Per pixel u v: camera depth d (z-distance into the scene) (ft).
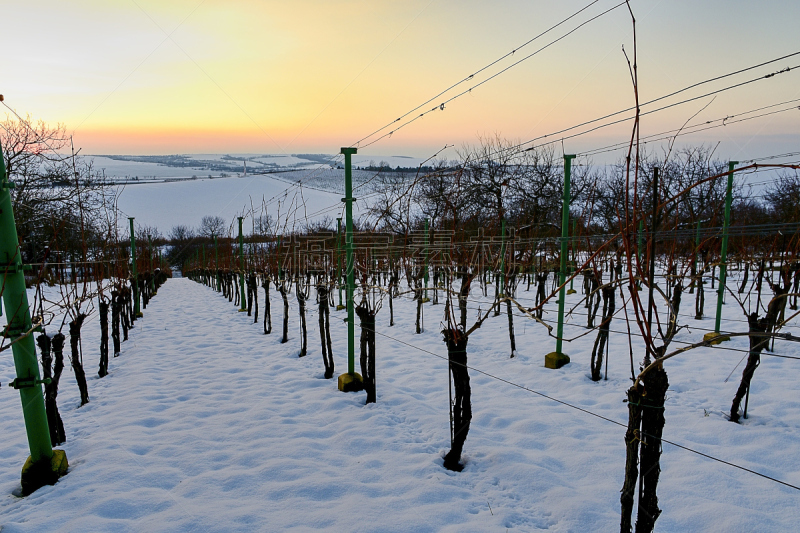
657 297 34.73
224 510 9.75
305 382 19.66
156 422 15.42
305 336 24.62
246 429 14.42
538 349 23.21
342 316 37.37
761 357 20.45
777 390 16.38
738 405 14.23
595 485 10.84
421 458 12.26
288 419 15.33
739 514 9.44
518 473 11.22
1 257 10.65
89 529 9.05
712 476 10.92
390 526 9.20
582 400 16.43
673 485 10.70
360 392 18.08
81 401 17.74
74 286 18.06
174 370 22.50
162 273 101.04
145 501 10.16
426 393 17.85
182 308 50.80
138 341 31.07
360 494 10.46
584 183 56.65
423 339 27.27
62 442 13.73
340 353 24.86
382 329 31.12
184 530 9.06
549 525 9.50
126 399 17.92
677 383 17.63
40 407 11.20
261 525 9.27
